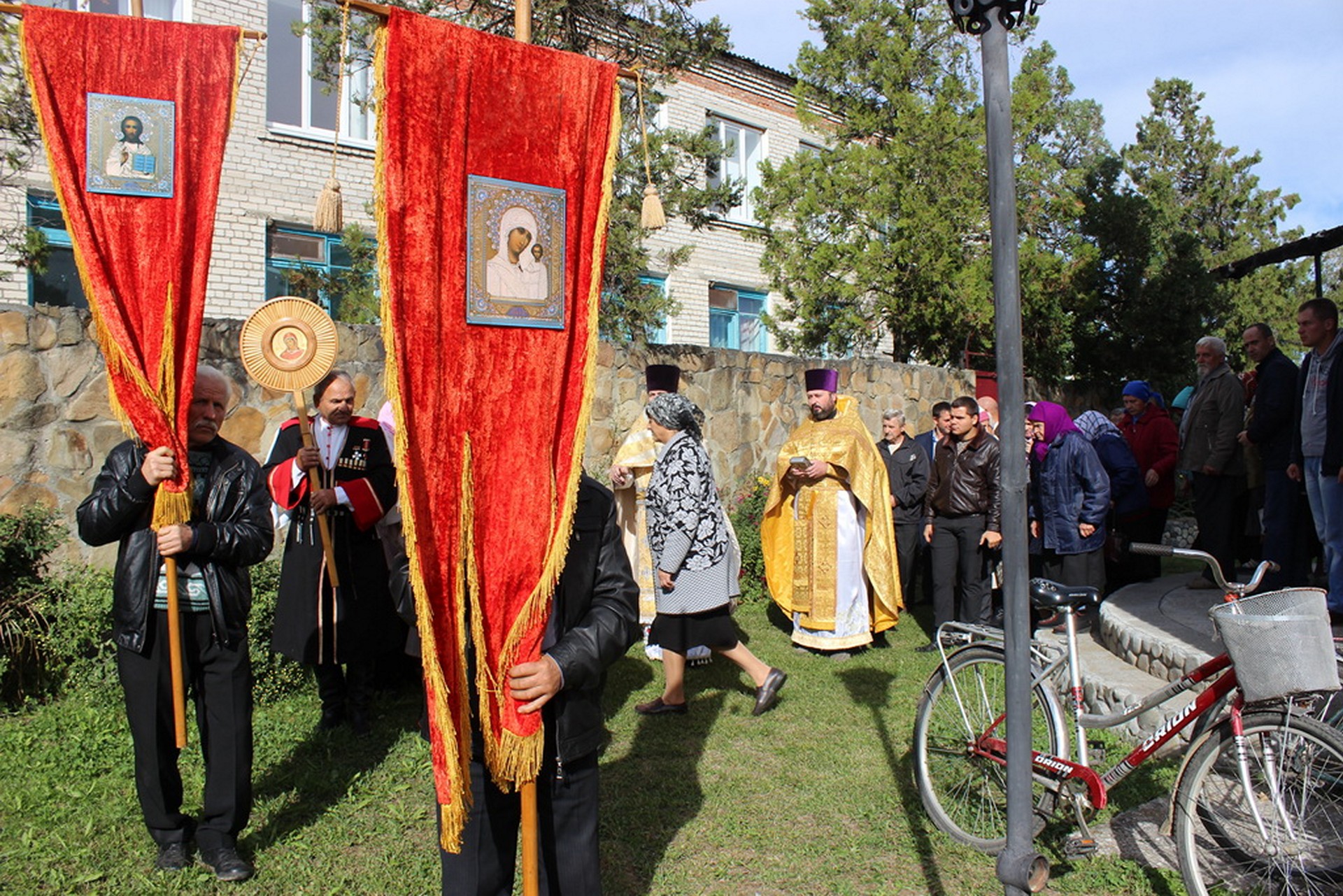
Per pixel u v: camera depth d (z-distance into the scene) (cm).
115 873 365
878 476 725
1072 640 392
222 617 359
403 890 362
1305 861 331
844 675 655
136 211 333
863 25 1332
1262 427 640
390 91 230
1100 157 1931
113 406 335
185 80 340
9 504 571
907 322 1339
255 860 379
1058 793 379
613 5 845
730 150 903
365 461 519
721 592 556
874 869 386
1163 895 364
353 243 876
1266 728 334
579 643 252
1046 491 668
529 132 254
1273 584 639
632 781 469
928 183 1309
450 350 239
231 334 652
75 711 503
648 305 912
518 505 249
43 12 321
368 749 496
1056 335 1541
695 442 563
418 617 226
